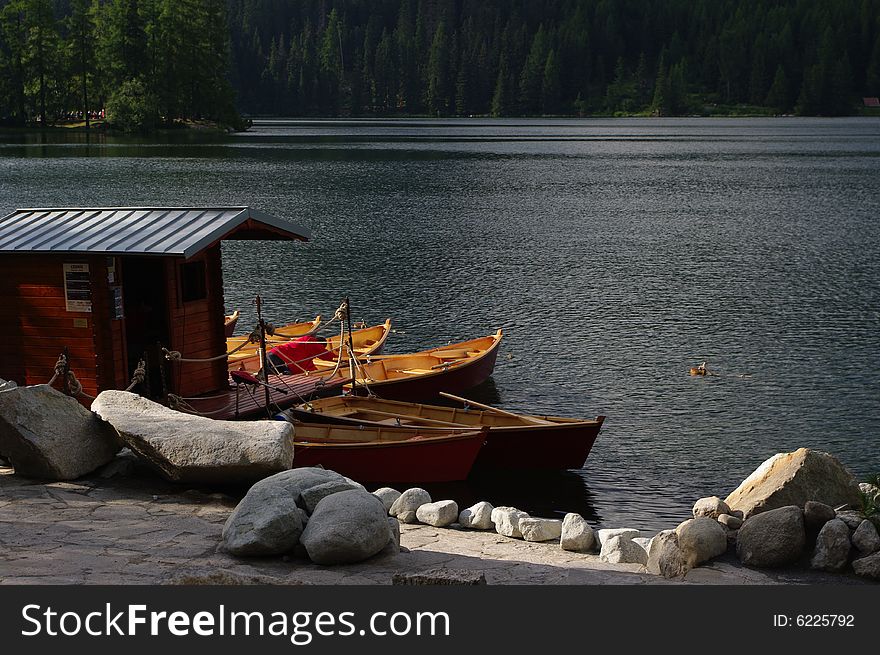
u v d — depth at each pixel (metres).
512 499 16.41
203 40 159.38
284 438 10.31
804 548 8.80
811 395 22.75
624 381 24.16
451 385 22.78
